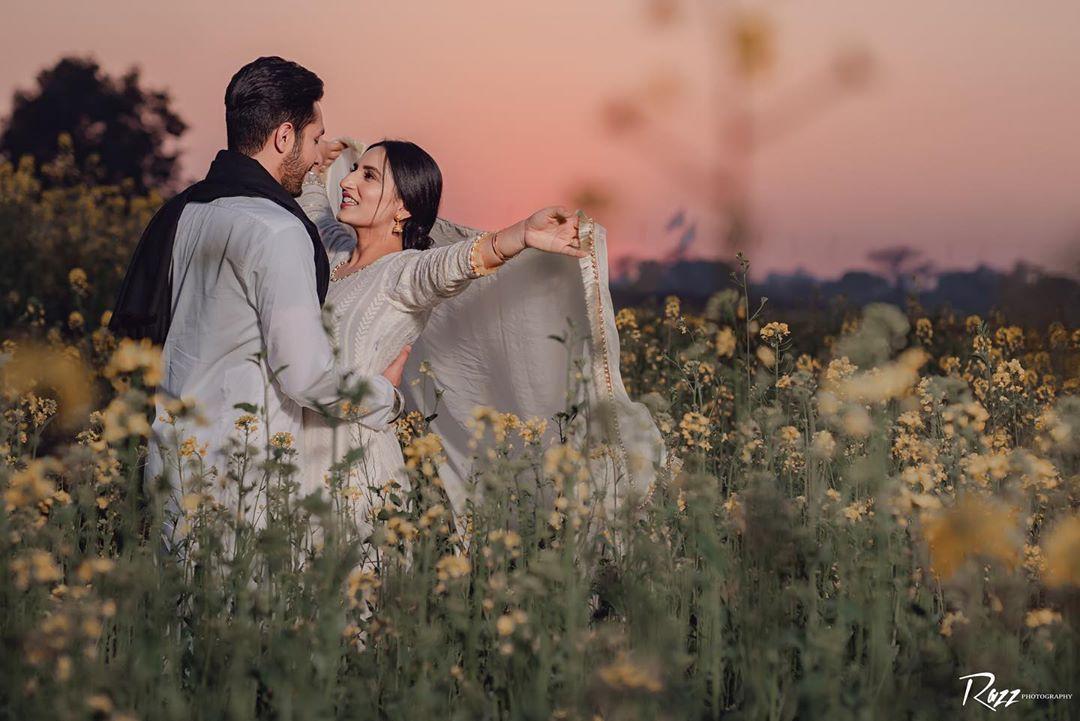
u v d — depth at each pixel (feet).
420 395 13.57
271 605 8.10
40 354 19.65
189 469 10.06
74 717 6.48
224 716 7.23
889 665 7.60
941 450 11.25
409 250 11.88
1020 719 7.58
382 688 8.13
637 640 7.54
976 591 7.61
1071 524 7.50
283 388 10.32
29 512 8.23
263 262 10.38
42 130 123.85
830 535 9.31
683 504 10.18
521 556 9.01
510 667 7.77
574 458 8.55
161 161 127.03
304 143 11.45
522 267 12.53
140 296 11.14
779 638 7.72
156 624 7.51
